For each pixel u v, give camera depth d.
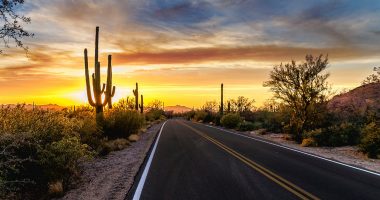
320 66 27.11
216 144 22.31
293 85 27.42
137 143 24.84
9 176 9.77
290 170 12.86
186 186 10.23
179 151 18.70
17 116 11.84
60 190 10.01
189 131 36.09
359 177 11.66
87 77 25.06
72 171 11.73
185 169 13.09
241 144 22.38
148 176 11.80
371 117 22.34
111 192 10.00
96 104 25.67
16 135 9.76
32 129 11.31
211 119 64.69
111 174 12.84
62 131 12.83
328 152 19.88
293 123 27.56
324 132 23.86
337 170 12.97
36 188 10.48
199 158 15.98
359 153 19.02
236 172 12.42
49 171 10.62
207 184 10.48
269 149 19.64
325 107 27.25
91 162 15.64
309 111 26.97
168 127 44.78
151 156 16.80
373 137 18.52
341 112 31.66
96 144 18.75
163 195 9.23
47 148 11.07
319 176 11.76
